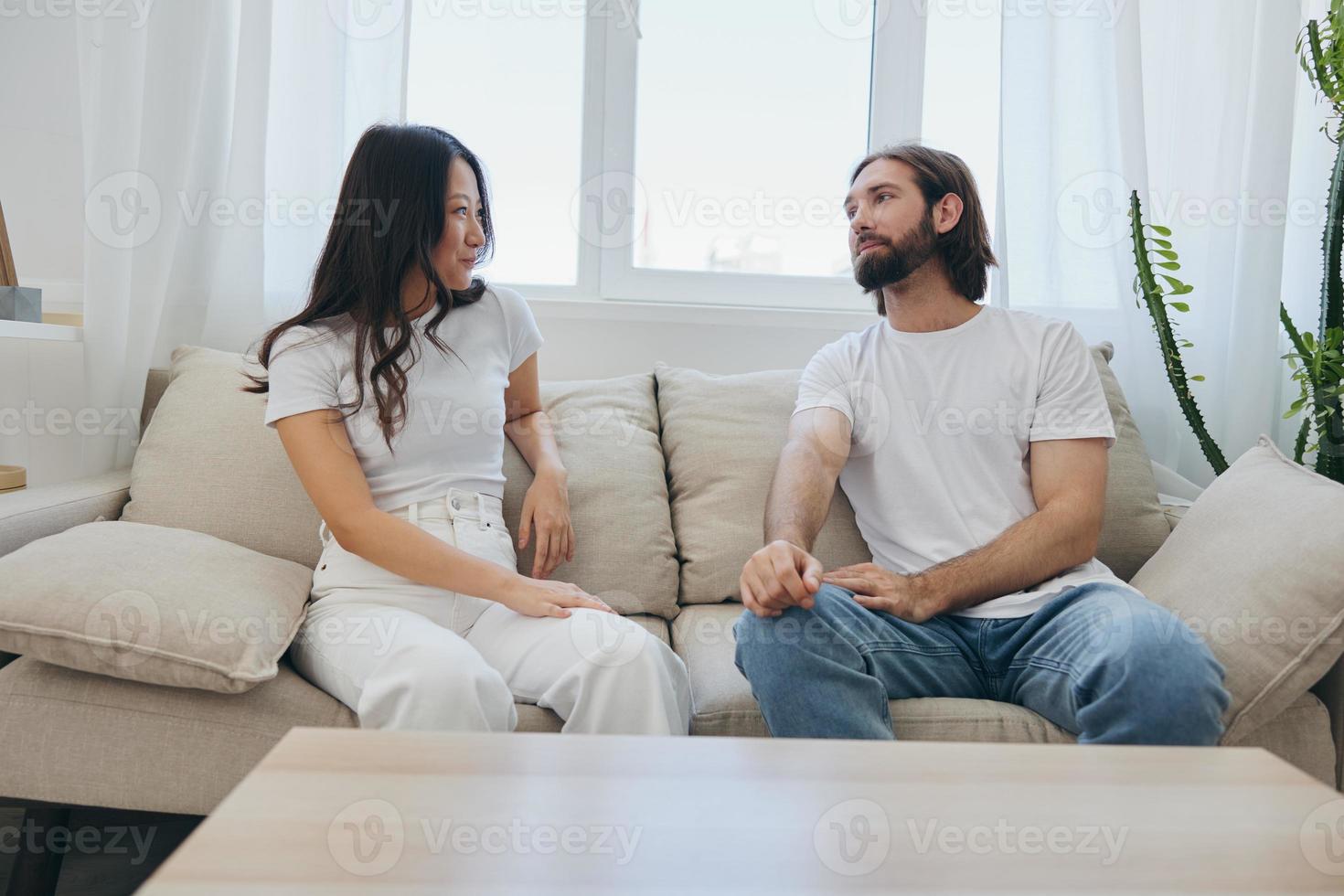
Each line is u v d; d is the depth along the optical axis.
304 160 1.82
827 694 1.08
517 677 1.15
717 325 2.03
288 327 1.30
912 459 1.43
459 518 1.28
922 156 1.52
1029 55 1.93
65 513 1.33
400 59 1.84
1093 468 1.37
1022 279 1.95
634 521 1.52
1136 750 0.81
